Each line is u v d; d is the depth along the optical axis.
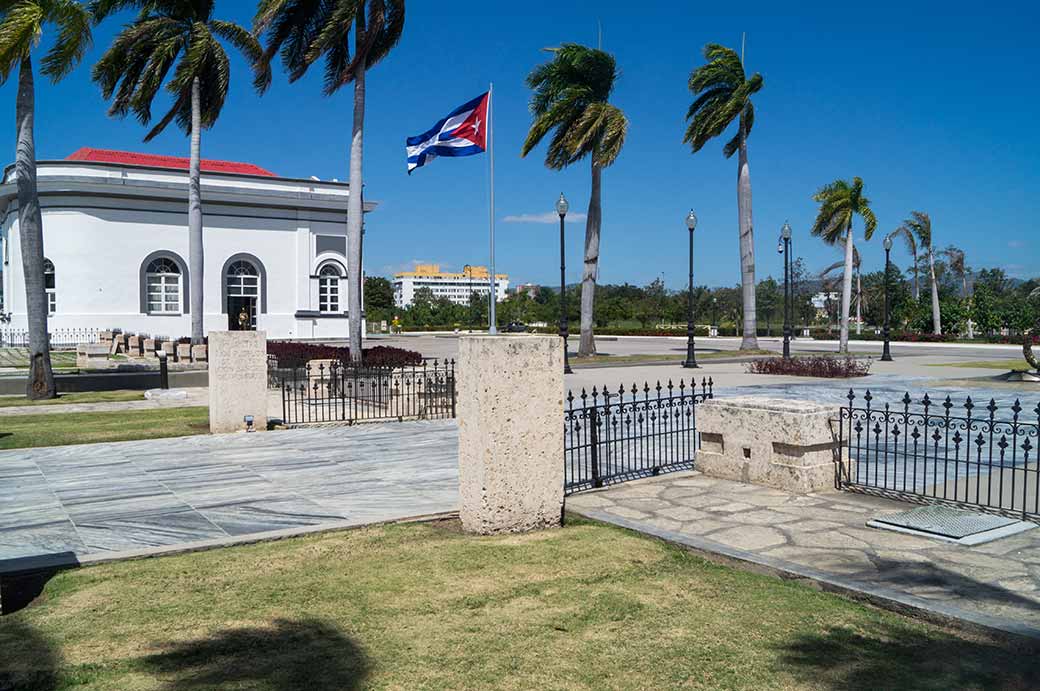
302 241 39.25
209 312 37.03
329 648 3.93
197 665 3.72
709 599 4.64
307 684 3.52
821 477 7.60
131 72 26.72
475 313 79.00
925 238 52.31
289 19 21.08
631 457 9.79
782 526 6.27
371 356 20.91
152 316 35.41
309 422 13.61
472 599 4.62
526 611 4.44
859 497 7.28
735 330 62.06
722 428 8.25
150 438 12.09
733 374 24.14
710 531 6.15
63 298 33.81
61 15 16.77
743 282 34.47
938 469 9.04
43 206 33.69
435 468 9.42
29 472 9.40
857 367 25.02
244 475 9.05
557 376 6.36
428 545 5.76
